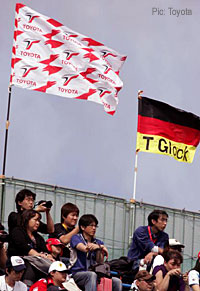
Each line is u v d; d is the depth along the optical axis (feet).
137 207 115.14
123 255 113.09
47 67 116.37
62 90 116.98
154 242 100.12
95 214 112.68
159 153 118.93
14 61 114.93
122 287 97.40
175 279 92.73
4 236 91.35
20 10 116.16
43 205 97.04
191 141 121.49
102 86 119.03
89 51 118.73
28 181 109.81
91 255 93.15
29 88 115.14
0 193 107.96
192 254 118.73
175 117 120.26
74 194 111.96
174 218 117.91
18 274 85.20
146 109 119.14
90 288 90.12
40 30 116.67
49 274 87.66
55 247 92.84
